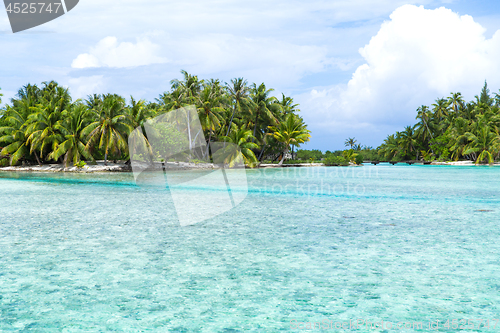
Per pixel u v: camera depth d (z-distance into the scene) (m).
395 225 9.70
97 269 5.94
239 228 9.25
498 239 7.98
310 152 80.19
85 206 13.38
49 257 6.63
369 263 6.23
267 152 63.62
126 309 4.44
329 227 9.38
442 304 4.54
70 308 4.47
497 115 65.81
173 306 4.52
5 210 12.45
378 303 4.59
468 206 13.33
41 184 23.53
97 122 40.62
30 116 41.56
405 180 27.58
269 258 6.55
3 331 3.91
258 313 4.33
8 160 46.97
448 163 69.94
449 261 6.32
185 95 48.28
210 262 6.31
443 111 80.88
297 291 4.98
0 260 6.46
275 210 12.35
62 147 39.78
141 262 6.32
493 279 5.39
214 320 4.15
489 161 62.78
